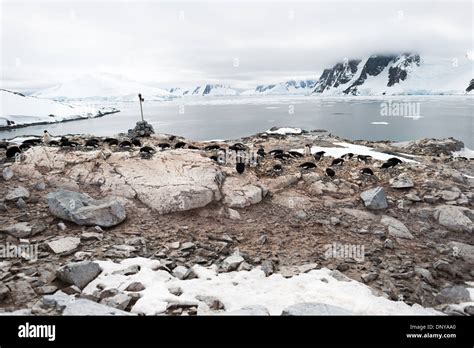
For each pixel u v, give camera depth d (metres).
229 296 6.99
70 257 8.15
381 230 10.35
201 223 10.58
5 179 12.48
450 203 12.14
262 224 10.73
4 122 114.94
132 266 7.79
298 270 8.16
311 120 115.94
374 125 94.19
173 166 13.17
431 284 7.90
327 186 13.48
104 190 12.00
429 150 29.41
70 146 16.12
